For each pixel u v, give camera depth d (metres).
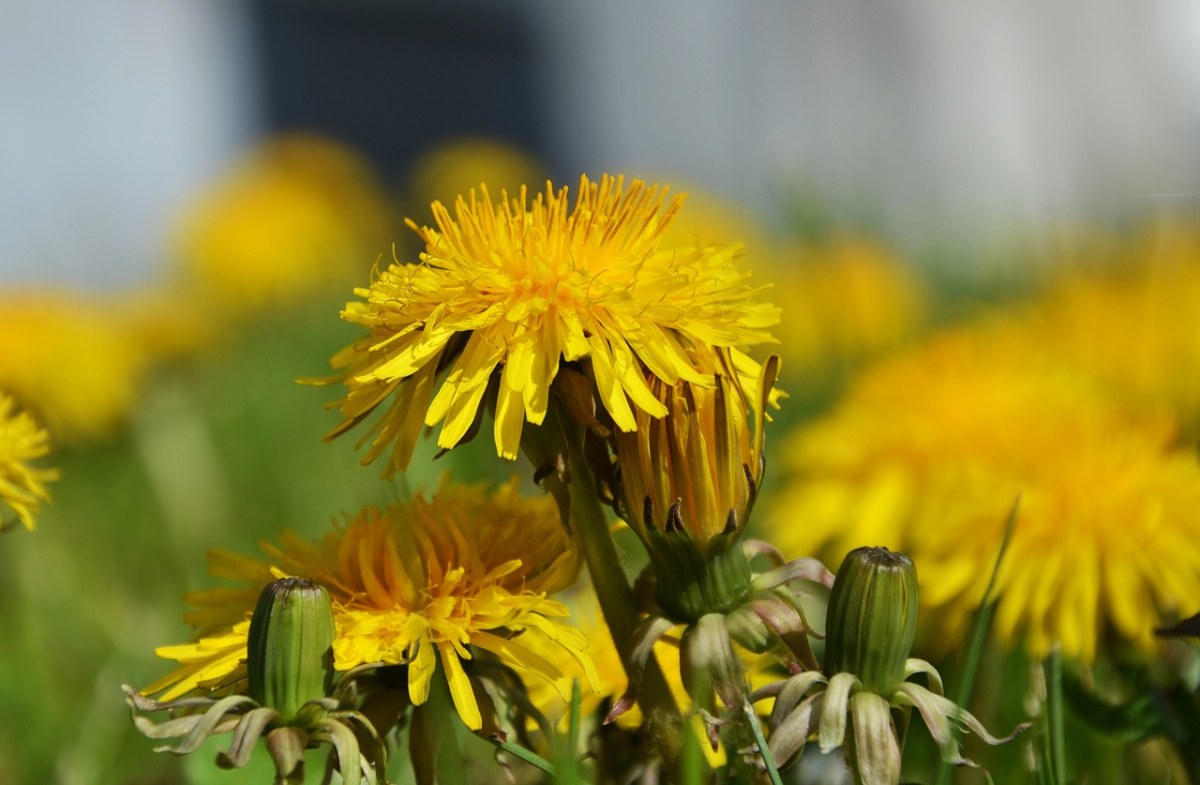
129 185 2.44
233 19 2.73
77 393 0.95
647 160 2.92
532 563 0.52
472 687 0.51
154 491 0.93
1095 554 0.57
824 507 0.63
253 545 0.86
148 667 0.64
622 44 3.00
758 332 0.52
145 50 2.56
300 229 1.67
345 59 2.94
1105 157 1.27
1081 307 0.85
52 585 0.74
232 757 0.49
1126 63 1.45
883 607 0.50
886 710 0.50
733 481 0.51
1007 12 1.88
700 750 0.51
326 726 0.50
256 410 1.14
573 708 0.51
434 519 0.52
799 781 0.54
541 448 0.51
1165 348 0.77
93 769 0.60
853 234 1.28
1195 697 0.54
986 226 1.39
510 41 3.09
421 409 0.51
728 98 2.80
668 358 0.50
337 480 0.94
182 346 1.31
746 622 0.51
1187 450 0.61
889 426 0.63
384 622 0.51
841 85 2.39
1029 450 0.59
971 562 0.58
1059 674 0.53
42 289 1.20
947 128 1.97
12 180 2.21
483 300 0.51
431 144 3.01
